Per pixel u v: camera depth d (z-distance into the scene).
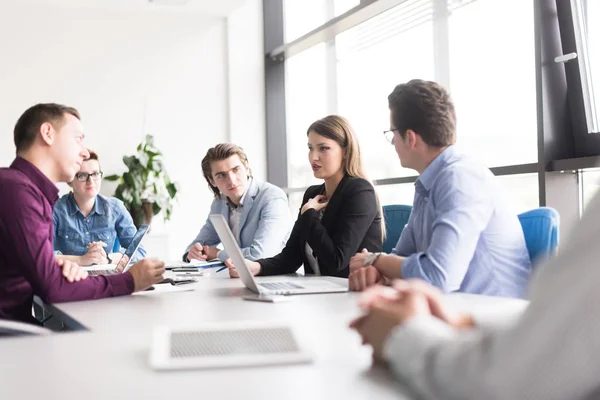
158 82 5.79
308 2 5.79
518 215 1.98
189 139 5.88
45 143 2.01
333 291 1.77
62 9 5.49
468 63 3.83
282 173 6.15
